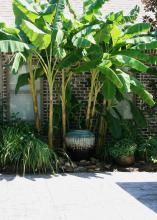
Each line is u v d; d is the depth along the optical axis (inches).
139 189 354.0
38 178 395.5
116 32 441.7
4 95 513.3
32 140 426.3
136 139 495.5
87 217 279.4
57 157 438.0
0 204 309.4
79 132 463.8
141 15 572.4
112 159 468.4
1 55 511.5
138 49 441.1
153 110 518.0
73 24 429.4
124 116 535.5
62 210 294.8
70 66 457.4
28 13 415.5
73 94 518.6
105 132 497.4
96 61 424.5
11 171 416.8
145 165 455.2
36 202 315.0
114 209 297.0
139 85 438.9
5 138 430.9
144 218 277.1
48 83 472.1
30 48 396.2
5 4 579.5
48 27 410.0
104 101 483.5
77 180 389.1
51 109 454.0
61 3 419.5
